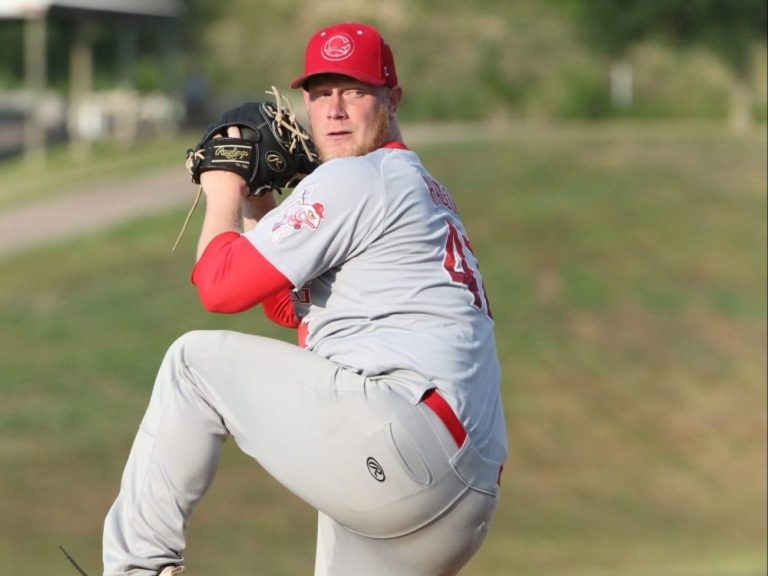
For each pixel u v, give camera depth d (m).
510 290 84.94
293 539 52.78
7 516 51.84
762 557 52.69
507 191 103.38
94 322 76.88
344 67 11.50
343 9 188.88
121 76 169.62
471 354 11.24
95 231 96.69
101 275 85.44
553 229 95.62
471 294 11.51
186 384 11.17
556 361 76.50
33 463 58.06
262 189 11.83
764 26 181.12
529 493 61.97
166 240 93.25
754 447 69.56
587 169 110.75
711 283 89.69
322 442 10.80
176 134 146.12
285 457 10.96
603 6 181.50
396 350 11.01
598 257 91.56
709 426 71.94
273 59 183.12
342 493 10.88
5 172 130.62
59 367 70.06
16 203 110.56
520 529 57.19
